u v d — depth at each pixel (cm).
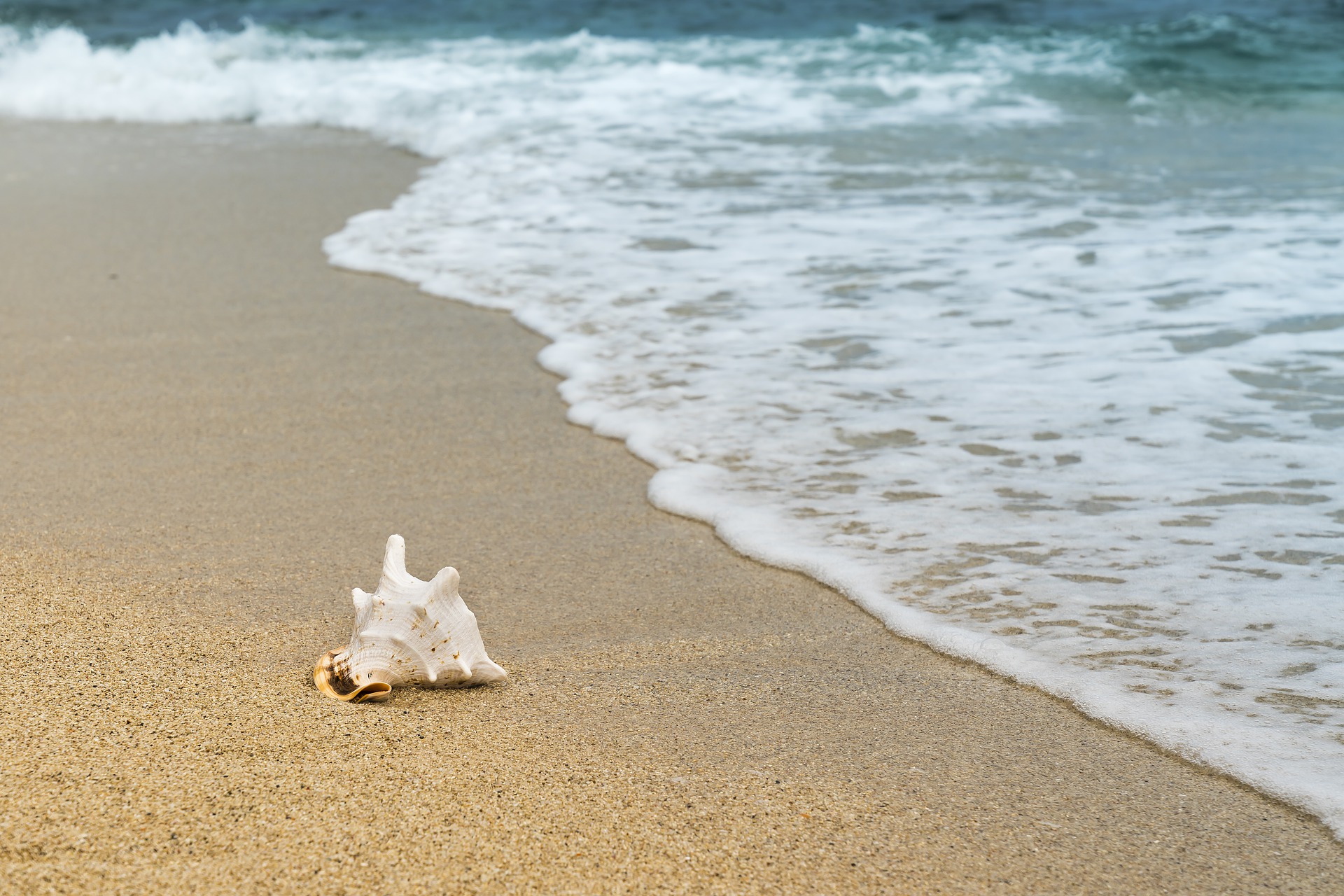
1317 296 520
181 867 186
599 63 1212
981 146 875
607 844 199
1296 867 199
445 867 191
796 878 193
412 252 643
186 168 873
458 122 978
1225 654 266
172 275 604
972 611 289
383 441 405
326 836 196
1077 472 363
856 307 530
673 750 231
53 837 191
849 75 1142
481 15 1569
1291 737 235
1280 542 315
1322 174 770
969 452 380
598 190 766
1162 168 798
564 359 480
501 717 241
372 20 1551
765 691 256
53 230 695
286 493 361
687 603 298
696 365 468
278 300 564
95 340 508
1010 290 546
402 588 252
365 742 225
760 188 760
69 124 1079
